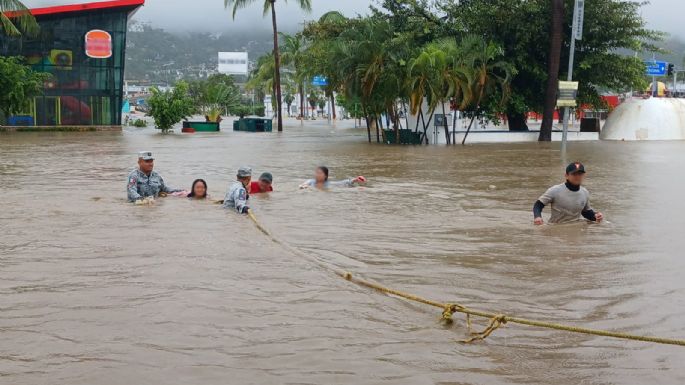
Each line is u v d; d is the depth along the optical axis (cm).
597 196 1323
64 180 1552
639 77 4150
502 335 509
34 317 536
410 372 436
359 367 443
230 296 598
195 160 2188
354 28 3556
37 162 2070
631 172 1844
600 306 581
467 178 1673
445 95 3381
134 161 2123
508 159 2344
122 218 1025
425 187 1468
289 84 9594
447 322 537
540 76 3931
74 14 5031
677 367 449
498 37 3869
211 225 970
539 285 648
